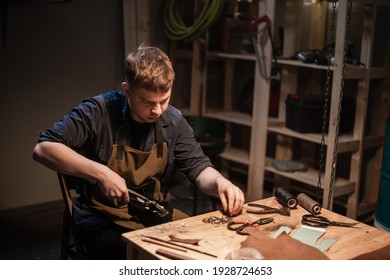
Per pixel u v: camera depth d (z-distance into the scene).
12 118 3.95
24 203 4.12
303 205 2.10
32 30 3.93
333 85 3.40
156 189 2.26
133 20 4.32
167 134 2.24
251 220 1.97
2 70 3.85
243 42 4.33
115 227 2.16
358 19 3.86
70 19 4.10
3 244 3.49
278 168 3.95
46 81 4.07
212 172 2.20
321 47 4.00
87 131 2.13
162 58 1.98
